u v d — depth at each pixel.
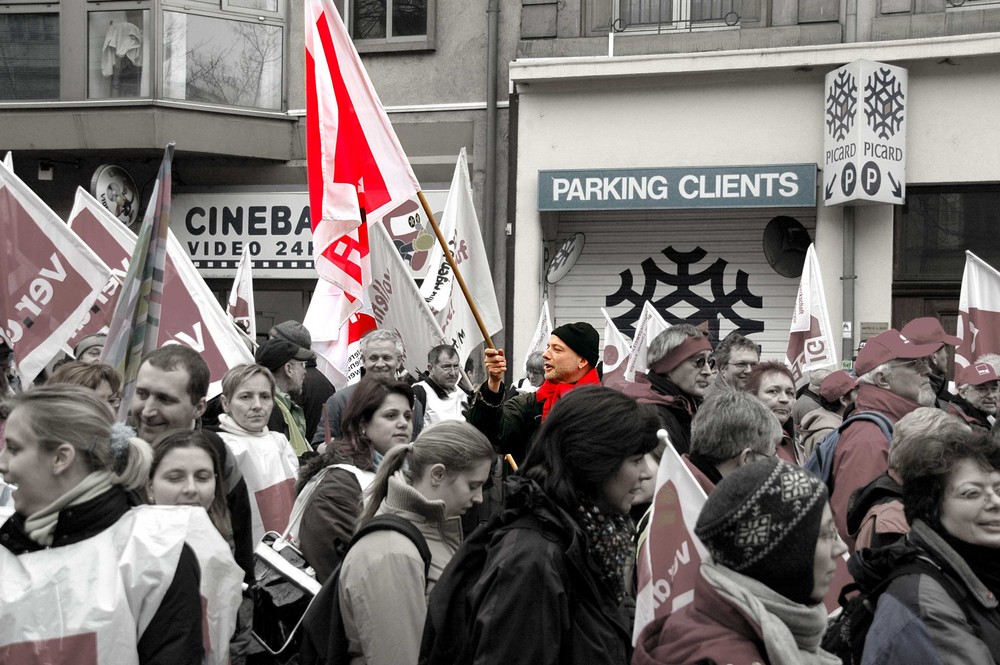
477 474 3.91
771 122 13.09
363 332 7.88
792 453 6.07
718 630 2.70
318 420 8.97
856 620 3.34
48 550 3.12
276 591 4.39
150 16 14.32
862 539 3.91
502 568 2.97
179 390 4.46
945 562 3.20
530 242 13.77
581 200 13.41
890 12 12.78
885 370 5.28
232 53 14.64
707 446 4.23
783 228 13.23
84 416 3.15
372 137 6.94
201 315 6.34
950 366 12.66
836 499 4.80
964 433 3.30
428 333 7.86
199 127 14.39
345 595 3.69
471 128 14.22
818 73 12.93
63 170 15.05
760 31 13.12
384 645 3.61
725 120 13.22
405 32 14.40
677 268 13.64
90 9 14.47
